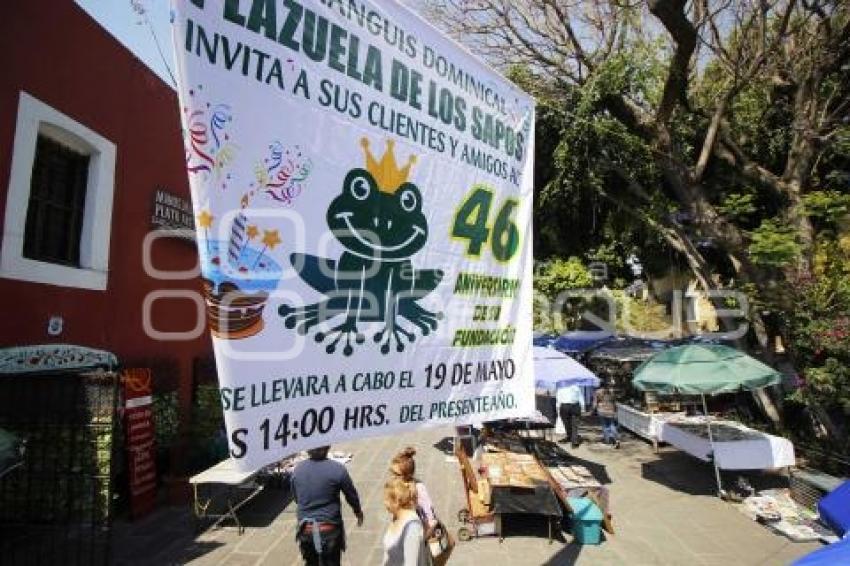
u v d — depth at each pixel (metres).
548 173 15.92
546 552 6.98
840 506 4.38
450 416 3.35
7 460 4.37
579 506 7.46
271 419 2.50
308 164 2.70
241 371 2.41
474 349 3.53
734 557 6.89
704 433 10.33
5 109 6.16
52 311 6.88
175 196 10.02
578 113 13.82
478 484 8.02
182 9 2.29
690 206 13.21
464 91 3.55
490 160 3.72
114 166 8.21
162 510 8.09
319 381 2.71
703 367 9.22
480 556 6.84
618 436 13.55
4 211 6.14
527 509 7.25
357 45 2.94
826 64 12.13
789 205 12.59
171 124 9.94
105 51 7.98
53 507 6.00
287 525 7.63
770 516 7.98
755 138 15.10
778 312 11.59
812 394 10.68
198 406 9.53
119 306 8.35
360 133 2.93
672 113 13.33
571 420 13.14
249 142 2.47
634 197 16.00
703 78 14.91
